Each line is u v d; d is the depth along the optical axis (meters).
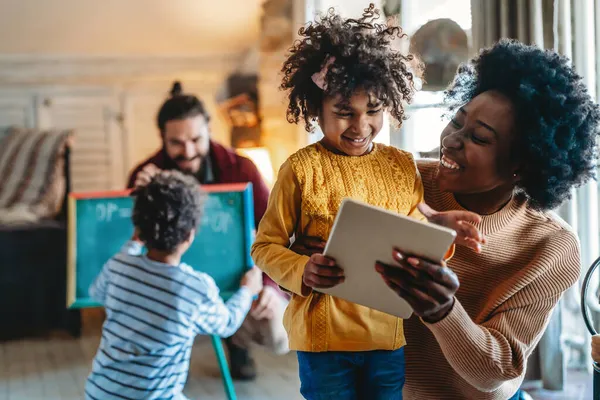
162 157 3.24
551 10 2.92
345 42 1.32
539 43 2.96
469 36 3.59
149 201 2.18
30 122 5.97
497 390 1.42
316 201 1.32
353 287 1.17
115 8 5.63
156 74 6.12
